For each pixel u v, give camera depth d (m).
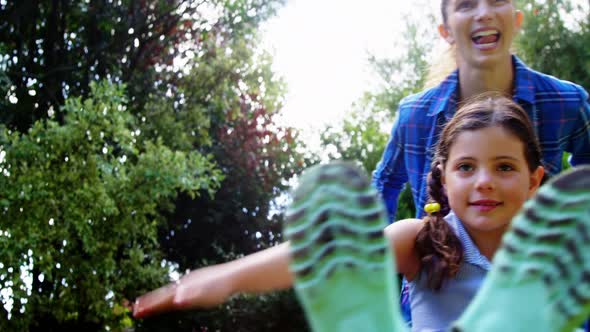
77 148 7.30
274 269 1.13
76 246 7.68
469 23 2.20
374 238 0.58
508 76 2.21
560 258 0.59
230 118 11.32
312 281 0.59
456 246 1.47
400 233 1.53
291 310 10.64
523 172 1.46
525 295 0.60
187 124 10.22
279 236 11.80
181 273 11.68
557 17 11.45
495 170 1.45
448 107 2.25
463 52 2.23
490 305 0.62
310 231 0.58
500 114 1.47
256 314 10.59
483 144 1.45
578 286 0.58
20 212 6.92
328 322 0.59
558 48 11.45
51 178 7.07
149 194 7.70
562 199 0.57
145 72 10.57
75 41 10.16
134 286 8.23
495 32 2.18
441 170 1.60
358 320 0.59
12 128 9.25
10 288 6.88
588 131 2.22
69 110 7.36
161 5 10.29
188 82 10.78
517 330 0.60
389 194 2.58
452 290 1.44
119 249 8.88
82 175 7.25
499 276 0.61
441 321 1.44
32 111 9.36
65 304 7.64
